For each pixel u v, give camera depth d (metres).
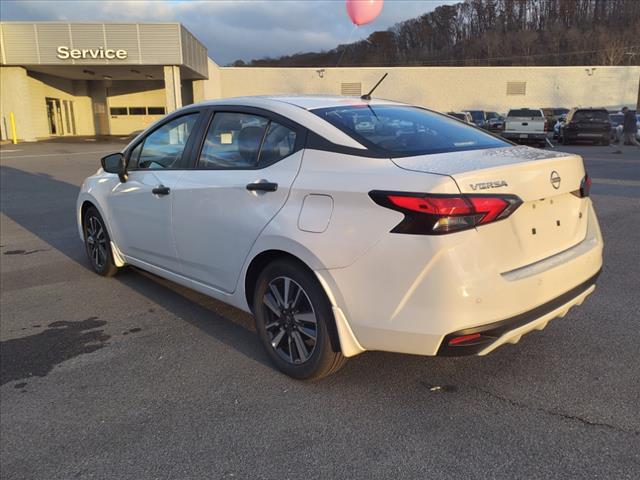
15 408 2.99
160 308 4.48
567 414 2.77
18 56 27.27
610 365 3.28
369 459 2.47
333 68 42.38
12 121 27.31
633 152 20.47
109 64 27.56
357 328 2.72
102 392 3.14
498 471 2.36
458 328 2.48
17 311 4.48
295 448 2.56
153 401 3.03
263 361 3.48
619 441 2.54
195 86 36.53
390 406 2.89
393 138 3.09
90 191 5.11
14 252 6.48
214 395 3.07
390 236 2.56
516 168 2.67
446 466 2.40
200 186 3.62
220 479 2.37
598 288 4.67
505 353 3.46
